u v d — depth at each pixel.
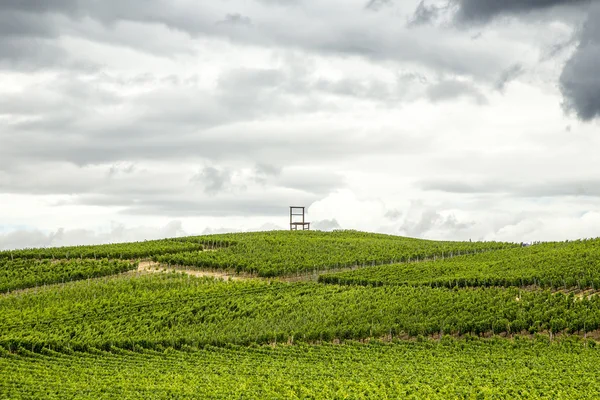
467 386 43.56
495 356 54.53
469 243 122.62
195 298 75.56
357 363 52.62
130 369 51.03
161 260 99.19
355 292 76.81
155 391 43.00
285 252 104.38
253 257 99.38
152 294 77.56
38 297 78.06
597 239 102.31
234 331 63.59
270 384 45.09
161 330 64.44
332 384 44.94
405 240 132.25
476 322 61.50
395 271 88.31
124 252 101.38
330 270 96.12
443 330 61.72
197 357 55.84
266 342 60.75
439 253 108.88
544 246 103.69
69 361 53.59
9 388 43.41
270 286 81.44
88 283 86.19
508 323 61.28
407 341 60.31
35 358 54.28
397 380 45.88
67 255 98.81
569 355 53.78
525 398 40.75
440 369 49.66
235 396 41.50
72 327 64.50
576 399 40.12
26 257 99.50
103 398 41.09
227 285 81.81
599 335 60.31
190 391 42.59
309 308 70.56
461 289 76.75
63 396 41.75
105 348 58.25
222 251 104.62
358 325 63.53
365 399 40.75
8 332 62.09
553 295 68.75
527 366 50.22
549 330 61.06
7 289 83.31
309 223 149.25
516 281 76.12
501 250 104.31
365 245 114.00
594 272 74.44
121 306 72.31
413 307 68.25
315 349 58.09
